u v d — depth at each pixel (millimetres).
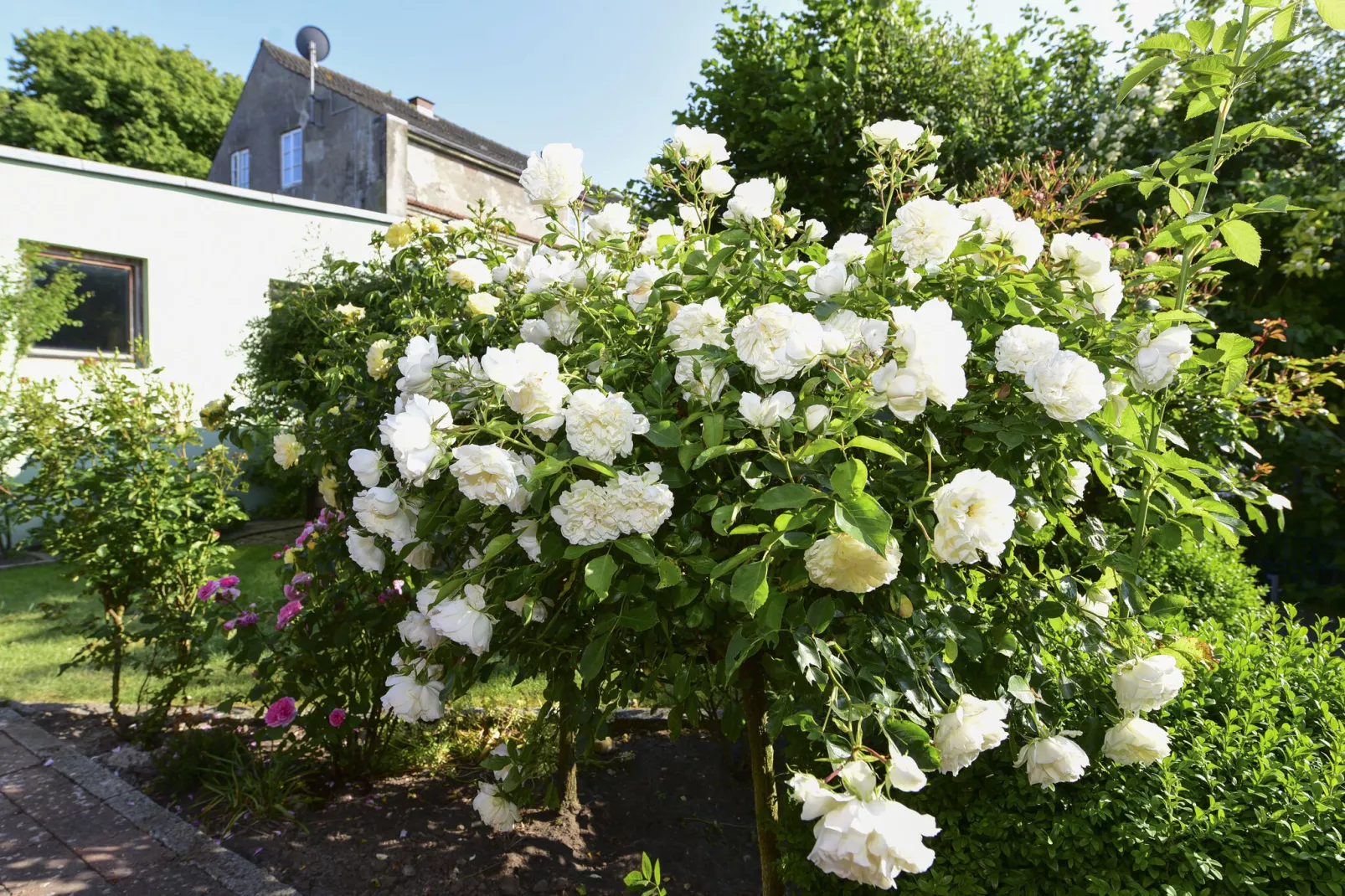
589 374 1603
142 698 3305
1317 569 4891
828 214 5180
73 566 3410
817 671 1287
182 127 19734
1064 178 3885
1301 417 4457
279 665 2805
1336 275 4797
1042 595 1562
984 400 1466
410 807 2746
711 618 1501
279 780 2715
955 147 4910
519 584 1456
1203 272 2094
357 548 1902
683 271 1629
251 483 8469
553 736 2186
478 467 1273
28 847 2459
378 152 11227
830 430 1240
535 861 2445
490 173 12664
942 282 1611
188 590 3453
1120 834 1484
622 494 1276
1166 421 2957
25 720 3438
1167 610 1512
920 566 1399
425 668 1836
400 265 2752
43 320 6688
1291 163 5285
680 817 2754
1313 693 1870
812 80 4820
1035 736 1435
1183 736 1733
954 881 1569
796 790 1113
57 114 17656
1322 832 1417
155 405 4012
